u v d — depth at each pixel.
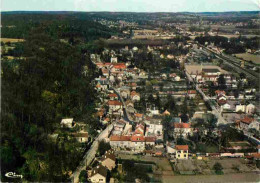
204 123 164.75
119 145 138.75
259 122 166.00
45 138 126.75
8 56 184.00
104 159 116.75
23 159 113.19
